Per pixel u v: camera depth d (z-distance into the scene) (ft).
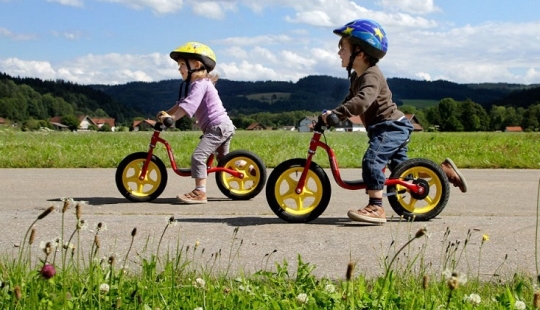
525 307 8.70
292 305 8.75
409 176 17.33
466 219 17.70
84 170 32.07
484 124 357.61
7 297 8.59
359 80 16.98
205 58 21.53
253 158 22.04
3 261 11.32
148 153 21.22
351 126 329.11
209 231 15.57
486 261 12.64
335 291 9.41
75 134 108.68
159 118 21.11
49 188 24.75
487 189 24.99
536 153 41.29
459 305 8.75
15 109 320.70
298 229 15.94
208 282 9.85
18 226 15.96
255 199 22.21
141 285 9.14
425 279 8.52
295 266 12.13
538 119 369.91
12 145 49.75
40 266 10.02
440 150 47.44
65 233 15.03
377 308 8.48
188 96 21.20
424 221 17.28
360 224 16.74
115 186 25.55
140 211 19.04
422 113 361.10
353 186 16.94
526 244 14.25
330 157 17.03
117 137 93.09
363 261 12.51
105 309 8.41
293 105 540.52
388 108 17.08
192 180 27.94
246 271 11.60
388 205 20.70
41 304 8.32
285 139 82.02
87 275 9.52
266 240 14.52
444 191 17.30
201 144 21.20
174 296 9.05
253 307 8.62
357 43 16.90
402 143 16.98
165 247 13.60
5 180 27.40
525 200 21.84
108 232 15.25
